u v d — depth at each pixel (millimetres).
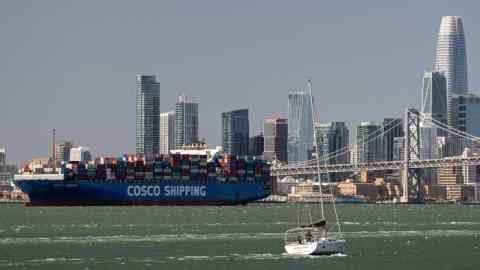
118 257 170500
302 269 154000
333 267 156125
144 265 159500
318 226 168625
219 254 174250
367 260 166500
